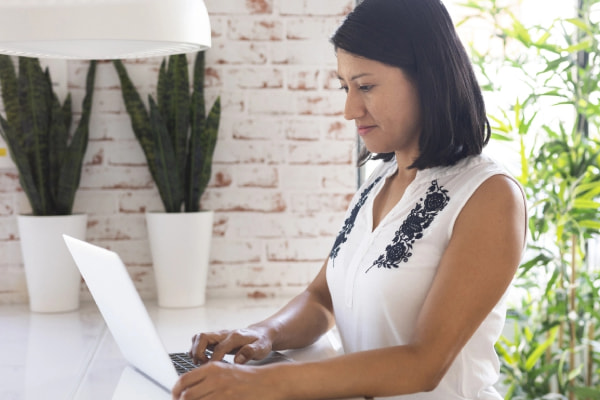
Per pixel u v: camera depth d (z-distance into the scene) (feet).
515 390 10.56
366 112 5.31
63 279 9.73
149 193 10.46
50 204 9.98
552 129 11.08
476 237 4.82
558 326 10.86
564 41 10.88
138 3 4.43
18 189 10.27
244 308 9.89
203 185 10.09
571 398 10.76
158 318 9.21
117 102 10.32
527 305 10.77
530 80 10.89
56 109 9.84
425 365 4.58
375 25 5.06
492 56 10.98
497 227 4.81
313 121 10.53
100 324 8.96
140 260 10.51
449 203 5.06
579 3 11.05
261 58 10.42
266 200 10.59
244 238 10.61
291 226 10.63
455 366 5.07
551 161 10.53
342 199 10.64
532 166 10.72
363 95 5.27
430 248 5.07
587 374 10.82
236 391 4.31
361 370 4.51
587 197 10.38
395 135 5.30
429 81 5.08
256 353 5.36
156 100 10.35
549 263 11.22
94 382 6.19
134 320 4.91
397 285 5.10
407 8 5.08
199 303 10.03
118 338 5.66
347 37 5.12
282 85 10.47
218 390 4.29
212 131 10.02
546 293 10.41
